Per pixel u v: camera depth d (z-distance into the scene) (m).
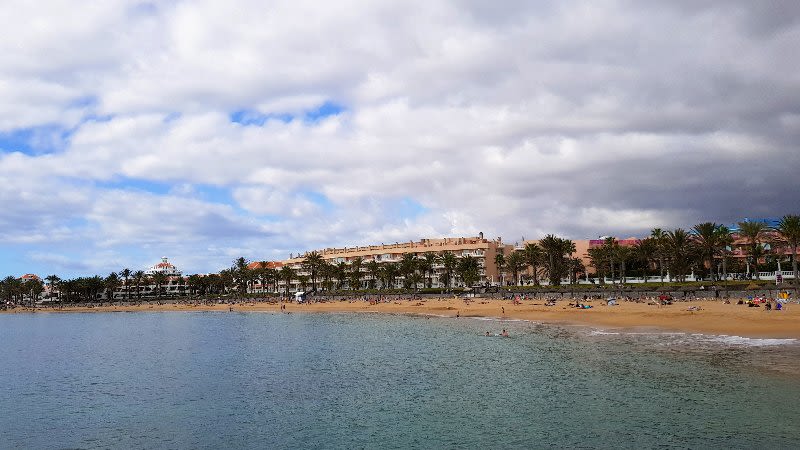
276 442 26.94
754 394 30.14
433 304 122.94
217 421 31.27
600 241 174.00
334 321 104.94
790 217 92.50
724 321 59.53
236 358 57.56
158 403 36.62
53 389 43.34
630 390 33.12
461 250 185.38
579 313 81.75
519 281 178.50
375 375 43.53
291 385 40.84
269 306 162.88
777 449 22.14
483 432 26.73
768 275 116.19
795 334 49.84
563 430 26.28
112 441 28.36
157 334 92.75
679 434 24.64
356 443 26.05
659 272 141.88
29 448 27.67
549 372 40.44
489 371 42.62
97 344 79.06
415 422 29.06
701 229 105.50
